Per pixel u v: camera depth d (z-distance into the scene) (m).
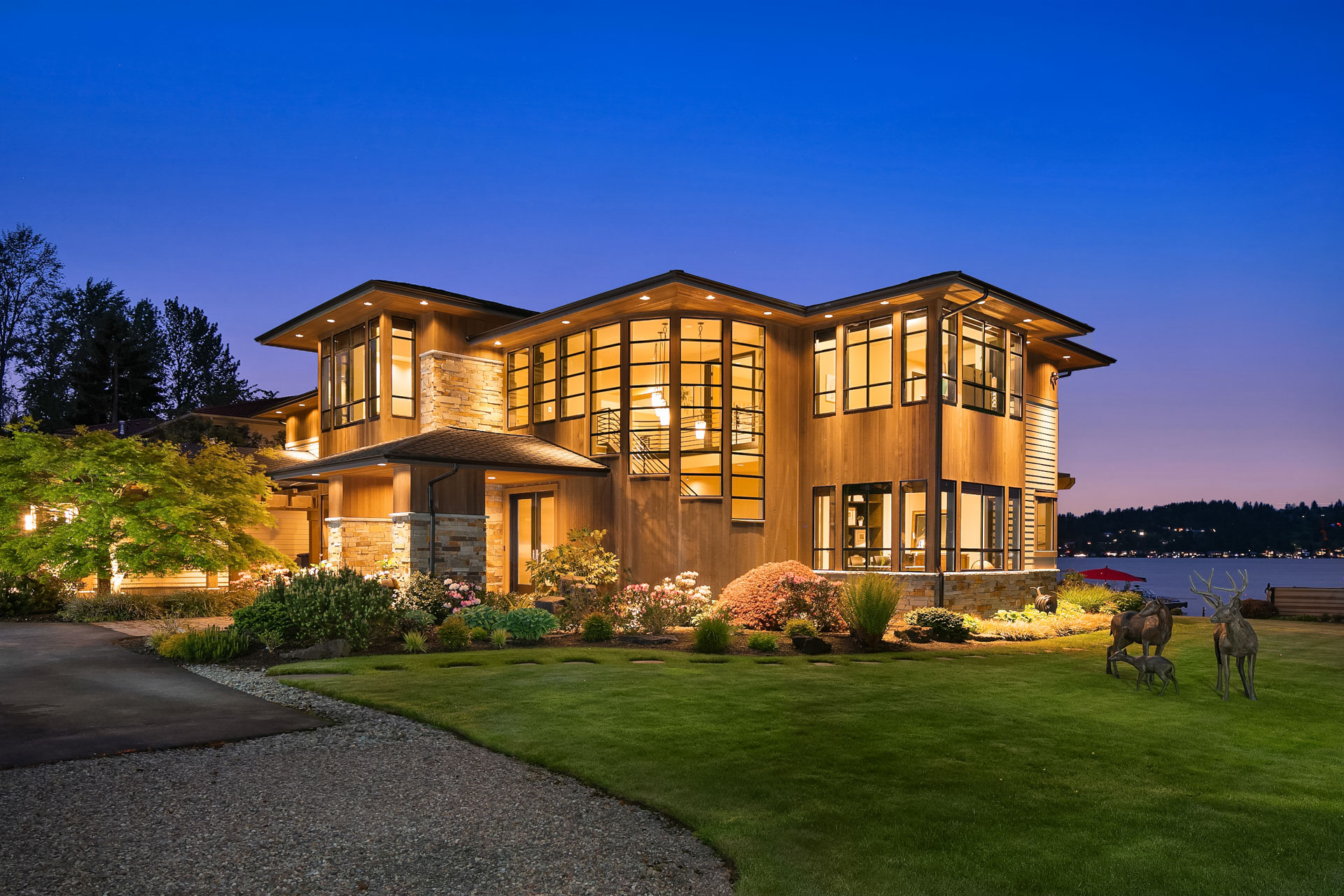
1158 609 11.38
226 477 20.55
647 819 6.13
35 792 6.23
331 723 8.53
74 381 49.94
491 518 23.52
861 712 9.48
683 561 19.41
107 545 18.05
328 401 24.16
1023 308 20.06
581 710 9.23
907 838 5.80
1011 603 20.91
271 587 14.56
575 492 21.30
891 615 15.03
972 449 19.98
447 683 10.55
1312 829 6.10
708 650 13.90
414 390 22.25
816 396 21.25
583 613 16.86
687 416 20.05
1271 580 141.38
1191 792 6.89
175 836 5.46
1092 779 7.19
